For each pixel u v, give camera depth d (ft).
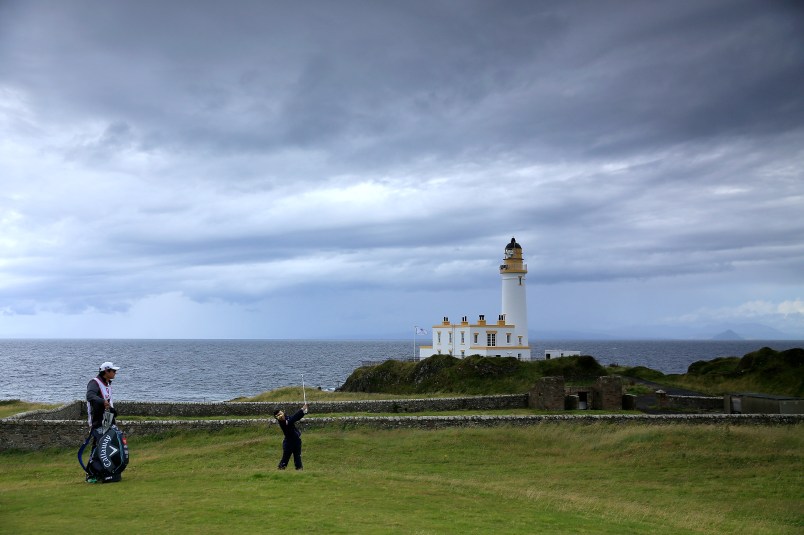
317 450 91.76
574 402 141.59
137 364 600.39
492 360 223.71
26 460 94.89
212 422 108.47
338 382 394.32
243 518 44.80
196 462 84.33
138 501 49.14
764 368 188.24
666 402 149.28
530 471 86.84
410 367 246.47
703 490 78.79
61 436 100.53
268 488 56.13
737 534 58.18
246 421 109.19
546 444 103.09
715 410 144.46
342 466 84.84
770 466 90.74
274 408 130.11
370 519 47.01
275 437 98.43
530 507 58.39
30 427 99.91
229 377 433.48
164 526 41.73
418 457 92.48
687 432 105.91
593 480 82.48
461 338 274.98
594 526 52.85
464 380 217.36
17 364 584.40
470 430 107.45
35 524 41.22
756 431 108.27
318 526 43.68
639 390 177.68
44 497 50.34
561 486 78.54
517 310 281.13
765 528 61.93
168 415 129.59
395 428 108.99
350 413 128.88
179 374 461.37
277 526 43.06
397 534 42.91
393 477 67.41
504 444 101.24
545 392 138.92
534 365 220.02
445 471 84.74
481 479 80.33
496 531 46.96
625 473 86.69
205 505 48.29
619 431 109.29
